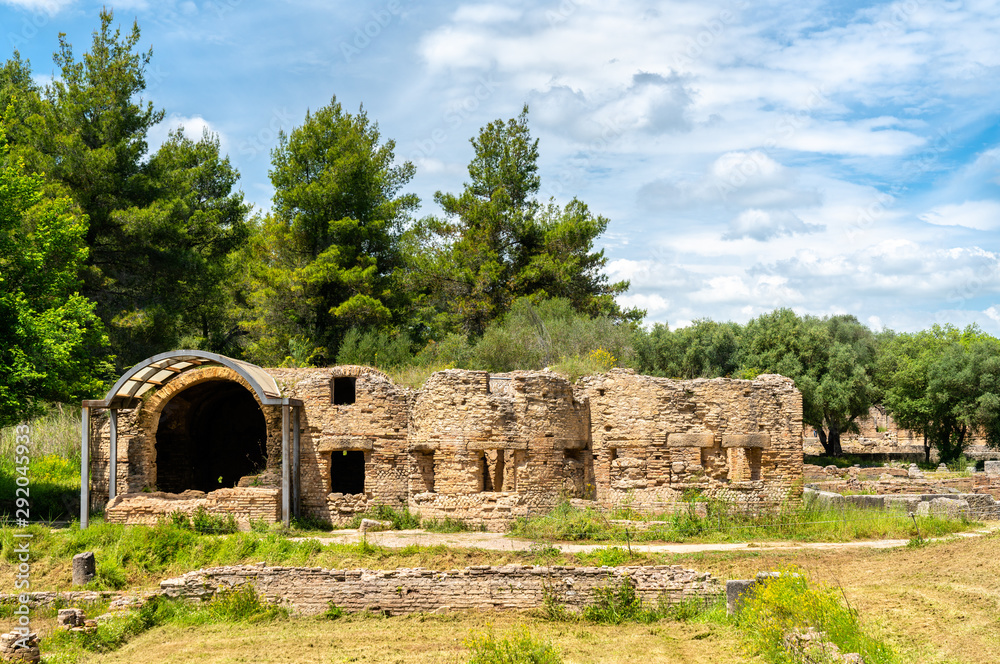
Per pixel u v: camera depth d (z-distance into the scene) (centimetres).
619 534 2489
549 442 2802
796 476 2925
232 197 4734
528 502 2709
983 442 6681
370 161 4472
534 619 1908
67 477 3262
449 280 4794
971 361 5703
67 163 3847
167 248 4141
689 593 1914
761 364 6003
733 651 1608
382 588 1983
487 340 4088
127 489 2848
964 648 1481
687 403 2867
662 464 2789
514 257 4966
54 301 3175
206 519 2597
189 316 4656
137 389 2841
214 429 3494
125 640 1828
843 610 1570
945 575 1933
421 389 2842
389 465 2845
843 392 5688
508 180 5166
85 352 3419
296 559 2173
